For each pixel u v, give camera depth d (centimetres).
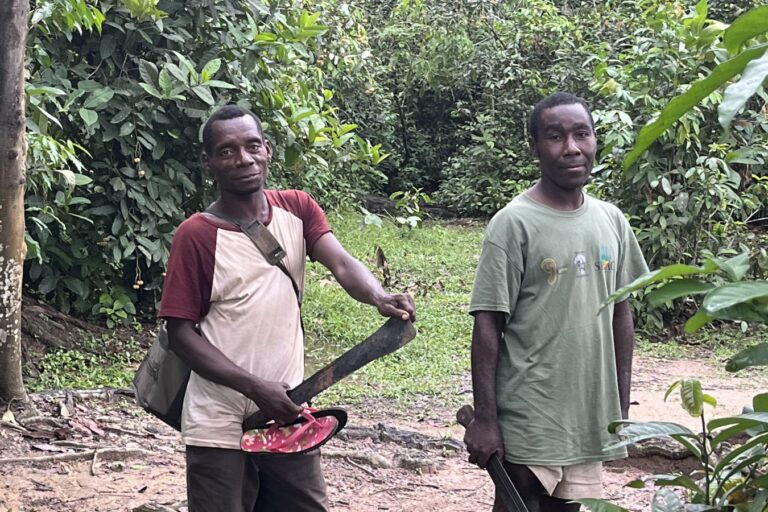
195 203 722
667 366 711
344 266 281
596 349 267
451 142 1666
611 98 902
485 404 263
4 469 450
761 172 964
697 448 220
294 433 268
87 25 590
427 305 873
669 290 160
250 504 280
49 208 609
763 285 131
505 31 1527
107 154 677
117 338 692
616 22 1398
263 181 276
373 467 480
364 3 1675
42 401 538
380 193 1608
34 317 659
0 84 494
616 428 209
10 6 492
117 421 530
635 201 827
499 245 265
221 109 276
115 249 665
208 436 269
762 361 154
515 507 255
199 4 675
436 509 430
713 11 1152
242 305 270
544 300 263
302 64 766
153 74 640
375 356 265
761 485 181
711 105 794
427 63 1572
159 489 437
